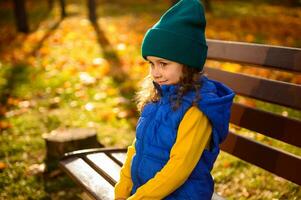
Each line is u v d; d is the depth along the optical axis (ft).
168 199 6.18
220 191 10.98
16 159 13.16
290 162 7.81
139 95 6.93
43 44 33.81
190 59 5.95
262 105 16.17
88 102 18.38
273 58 8.12
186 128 5.80
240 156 8.96
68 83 20.85
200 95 5.85
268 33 34.01
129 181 6.95
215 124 5.87
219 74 9.67
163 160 6.07
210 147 6.18
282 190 10.58
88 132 13.34
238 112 9.04
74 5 78.48
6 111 17.69
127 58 26.12
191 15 5.97
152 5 68.54
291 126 7.80
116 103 17.63
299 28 36.58
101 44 32.01
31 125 15.94
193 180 6.20
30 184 11.66
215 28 38.09
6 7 77.77
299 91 7.63
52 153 12.89
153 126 6.16
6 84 21.72
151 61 6.16
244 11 55.72
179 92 5.98
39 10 70.28
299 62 7.59
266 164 8.31
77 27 44.01
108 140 14.32
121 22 47.06
